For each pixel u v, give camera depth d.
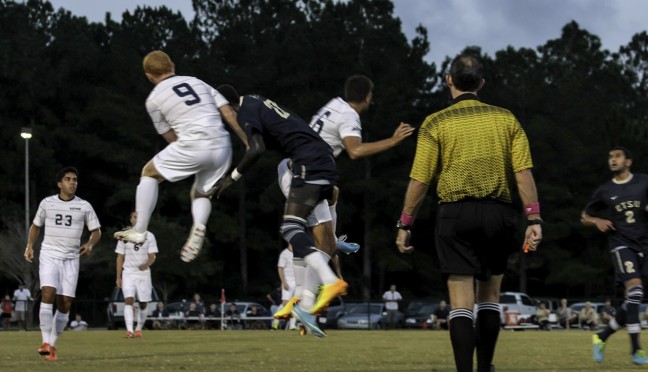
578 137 73.31
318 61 70.94
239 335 19.91
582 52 82.38
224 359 10.61
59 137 67.38
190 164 8.42
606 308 36.50
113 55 71.12
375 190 64.81
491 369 6.97
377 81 70.50
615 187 11.25
